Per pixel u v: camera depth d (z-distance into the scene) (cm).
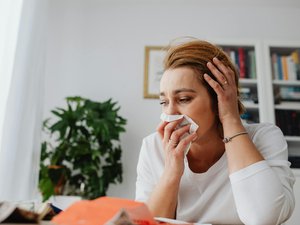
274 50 227
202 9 246
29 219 39
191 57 75
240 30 241
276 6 245
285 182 65
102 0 243
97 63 235
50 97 226
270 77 209
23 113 140
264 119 200
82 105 207
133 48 239
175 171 72
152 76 231
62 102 226
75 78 231
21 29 143
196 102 72
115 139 196
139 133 221
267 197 58
